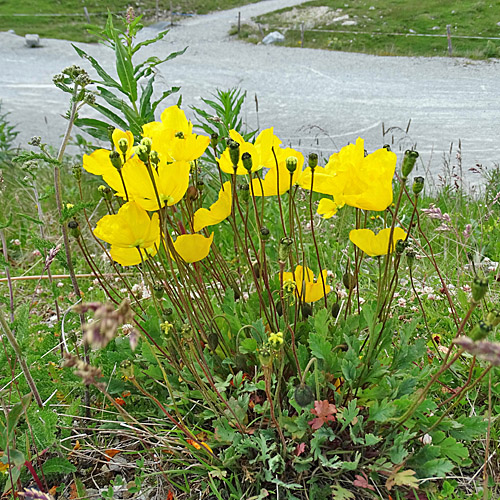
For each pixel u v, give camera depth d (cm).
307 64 424
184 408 61
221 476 51
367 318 53
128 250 51
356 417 50
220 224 101
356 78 372
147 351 60
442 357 64
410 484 47
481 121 258
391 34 477
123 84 95
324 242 95
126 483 55
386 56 430
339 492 49
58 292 63
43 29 620
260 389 57
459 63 387
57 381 61
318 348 54
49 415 53
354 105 304
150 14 709
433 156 208
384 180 46
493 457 55
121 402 62
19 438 53
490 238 99
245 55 471
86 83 57
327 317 59
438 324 72
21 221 124
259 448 53
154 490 54
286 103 314
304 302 61
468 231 80
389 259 52
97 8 721
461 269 82
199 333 62
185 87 359
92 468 57
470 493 53
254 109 303
